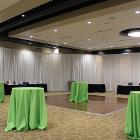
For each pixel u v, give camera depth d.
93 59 15.12
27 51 12.82
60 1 6.73
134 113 3.71
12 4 6.05
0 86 8.24
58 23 7.85
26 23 8.92
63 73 14.28
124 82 14.45
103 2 6.31
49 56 13.83
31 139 3.56
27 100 4.09
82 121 4.97
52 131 4.07
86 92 8.91
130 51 13.92
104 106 7.42
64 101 8.68
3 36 10.47
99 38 10.40
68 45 12.95
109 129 4.29
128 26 7.91
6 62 11.78
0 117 5.22
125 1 5.72
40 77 13.41
